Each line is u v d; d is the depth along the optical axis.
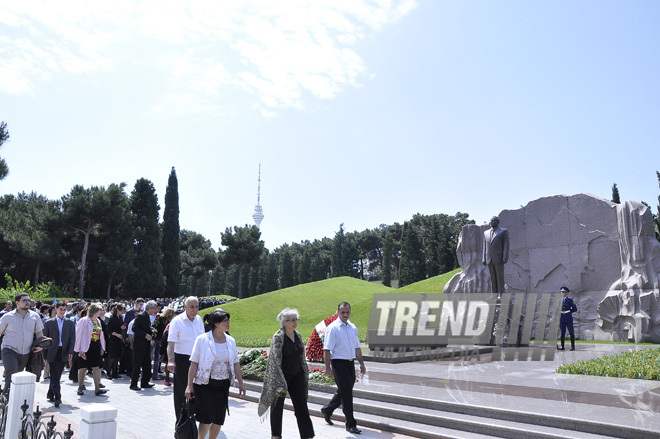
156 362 11.63
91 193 48.22
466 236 20.78
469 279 20.20
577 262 17.14
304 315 40.16
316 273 81.12
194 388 5.34
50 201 49.25
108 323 12.34
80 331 9.45
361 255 90.12
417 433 6.25
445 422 6.45
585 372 9.41
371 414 7.31
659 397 7.06
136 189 54.56
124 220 48.59
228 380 5.49
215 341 5.48
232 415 7.75
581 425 5.73
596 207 16.97
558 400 6.93
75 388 10.51
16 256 45.84
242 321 37.25
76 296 52.78
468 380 8.95
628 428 5.40
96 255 49.78
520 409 6.36
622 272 15.99
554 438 5.54
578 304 16.91
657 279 15.07
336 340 6.61
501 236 14.69
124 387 10.73
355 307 32.91
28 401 5.92
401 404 7.47
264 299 43.62
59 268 51.62
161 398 9.37
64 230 46.12
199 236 80.25
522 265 18.66
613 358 10.34
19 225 45.44
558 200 18.00
